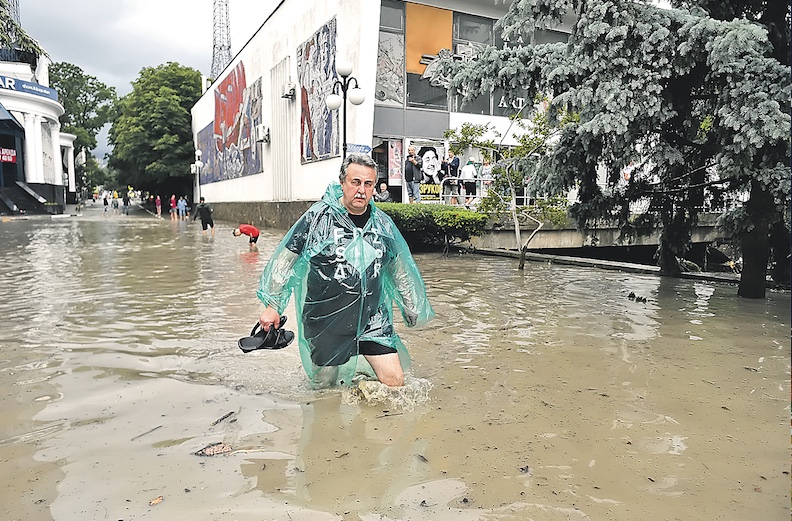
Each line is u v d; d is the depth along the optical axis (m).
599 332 5.71
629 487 2.62
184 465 2.79
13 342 5.20
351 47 17.33
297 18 21.73
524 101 8.23
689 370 4.44
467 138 12.16
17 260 12.10
